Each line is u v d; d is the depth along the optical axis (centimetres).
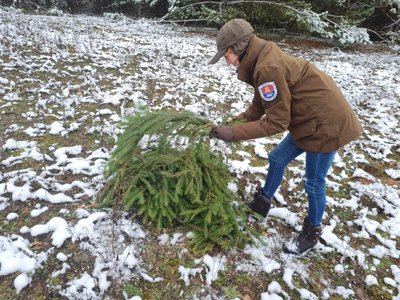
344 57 941
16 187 318
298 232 322
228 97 574
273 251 297
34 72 555
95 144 398
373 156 464
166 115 276
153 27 1025
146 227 290
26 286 242
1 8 966
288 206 354
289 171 404
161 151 297
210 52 807
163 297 247
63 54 636
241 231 300
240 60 236
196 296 251
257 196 309
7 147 371
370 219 357
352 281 287
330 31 1039
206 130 260
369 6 1106
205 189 289
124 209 288
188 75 637
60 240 271
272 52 223
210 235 281
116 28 929
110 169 301
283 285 270
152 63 670
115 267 257
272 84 221
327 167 259
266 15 987
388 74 812
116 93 524
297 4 964
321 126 239
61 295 239
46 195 313
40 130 411
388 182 423
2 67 549
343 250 309
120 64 641
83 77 561
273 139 474
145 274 257
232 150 390
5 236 274
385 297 278
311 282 278
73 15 1155
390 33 1186
